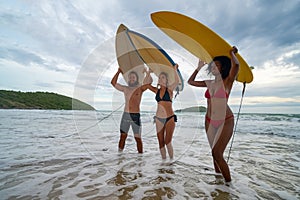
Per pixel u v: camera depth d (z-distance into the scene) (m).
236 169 2.67
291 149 4.09
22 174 2.28
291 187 2.05
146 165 2.71
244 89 3.12
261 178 2.31
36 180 2.09
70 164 2.69
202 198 1.75
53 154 3.20
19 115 13.34
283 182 2.19
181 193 1.85
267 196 1.82
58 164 2.69
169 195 1.80
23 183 2.00
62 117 12.33
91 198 1.69
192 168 2.64
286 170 2.64
